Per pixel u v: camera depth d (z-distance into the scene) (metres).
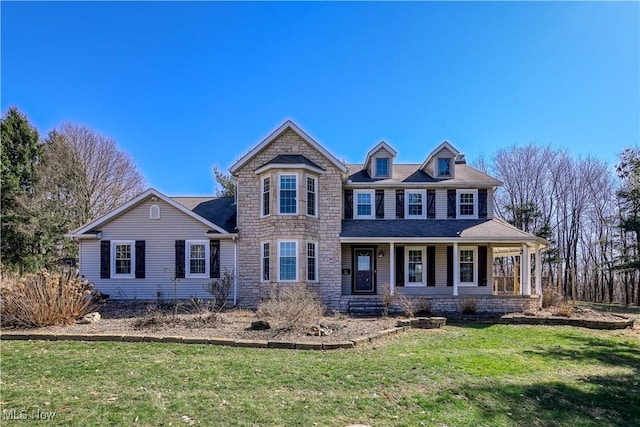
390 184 20.11
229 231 18.14
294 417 5.32
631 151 27.92
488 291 19.81
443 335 11.89
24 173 30.31
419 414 5.58
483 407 6.00
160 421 5.09
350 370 7.54
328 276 17.95
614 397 6.75
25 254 27.61
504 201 37.09
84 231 17.95
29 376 6.89
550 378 7.69
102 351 8.78
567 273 35.09
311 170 17.80
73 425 4.92
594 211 34.53
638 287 29.84
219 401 5.80
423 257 20.00
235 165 18.27
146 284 17.92
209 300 17.28
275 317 12.59
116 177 35.22
